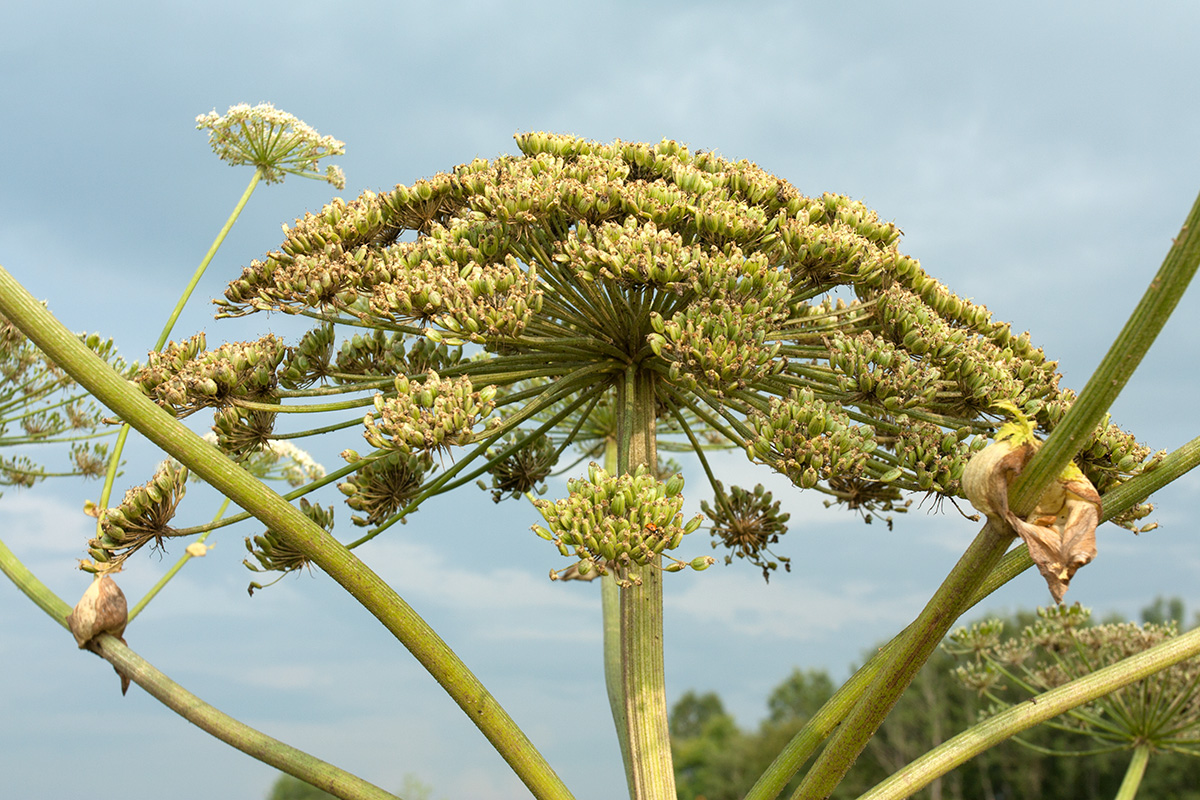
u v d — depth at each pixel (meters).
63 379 1.05
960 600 0.58
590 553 0.65
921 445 0.71
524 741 0.67
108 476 0.83
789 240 0.76
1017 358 0.80
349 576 0.64
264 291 0.74
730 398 0.77
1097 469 0.72
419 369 0.79
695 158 0.85
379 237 0.81
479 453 0.79
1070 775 4.52
